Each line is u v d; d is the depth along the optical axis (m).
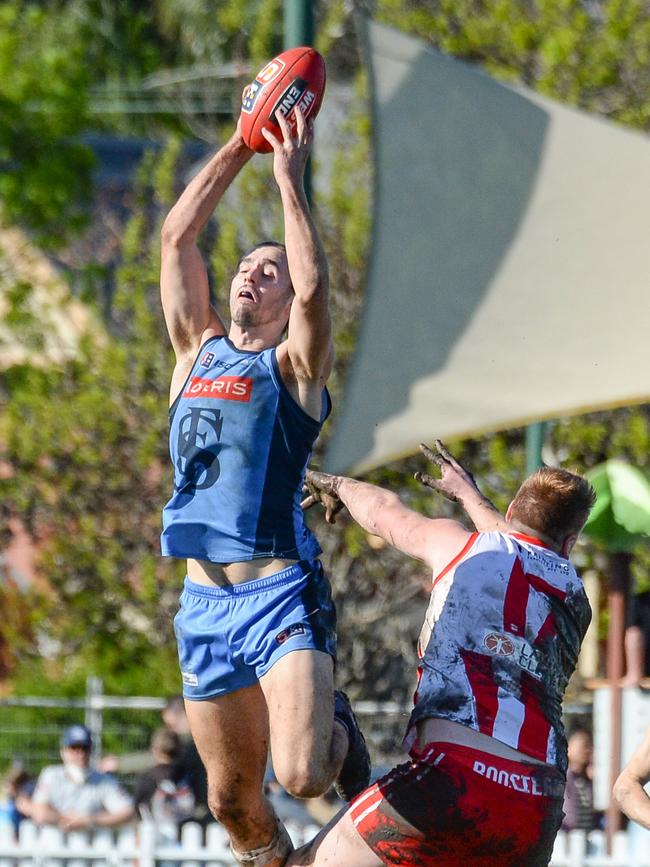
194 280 18.59
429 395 30.16
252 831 18.50
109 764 38.25
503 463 47.22
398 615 52.44
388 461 30.36
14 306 62.25
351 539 50.03
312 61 17.92
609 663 31.86
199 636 17.80
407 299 30.75
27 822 33.78
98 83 106.19
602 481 31.50
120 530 55.78
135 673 56.47
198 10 96.94
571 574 17.05
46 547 56.97
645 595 34.59
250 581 17.48
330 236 51.66
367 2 54.97
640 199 30.09
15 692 56.00
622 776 19.27
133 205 65.81
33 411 56.47
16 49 72.56
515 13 52.28
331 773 16.94
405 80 31.52
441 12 52.72
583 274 29.95
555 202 30.41
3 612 57.91
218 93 83.38
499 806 15.96
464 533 17.22
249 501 17.31
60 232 69.69
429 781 16.03
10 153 70.12
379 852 16.27
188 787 33.28
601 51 51.47
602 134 30.67
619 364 29.19
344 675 51.59
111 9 108.69
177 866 31.39
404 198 31.22
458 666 16.27
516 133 30.81
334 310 51.22
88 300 63.44
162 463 55.69
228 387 17.47
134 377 55.88
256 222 52.78
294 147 17.50
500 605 16.47
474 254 30.58
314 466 48.38
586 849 30.06
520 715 16.16
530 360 29.73
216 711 17.98
